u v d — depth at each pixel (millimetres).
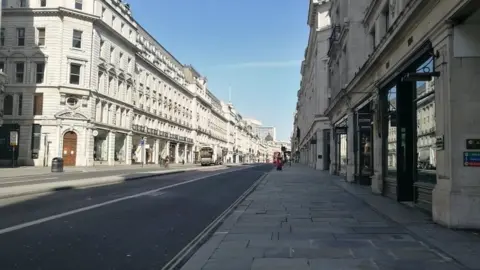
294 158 137000
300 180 27141
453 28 9094
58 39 50125
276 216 11242
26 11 50031
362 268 5965
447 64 9156
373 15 19453
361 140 22047
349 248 7277
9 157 49375
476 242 7547
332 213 11805
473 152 8891
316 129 48625
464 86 9000
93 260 6570
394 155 14891
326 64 45812
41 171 35844
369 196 16000
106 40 56500
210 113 127000
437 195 9570
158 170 42594
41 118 49312
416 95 12828
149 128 73812
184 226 9844
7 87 49969
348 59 24203
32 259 6512
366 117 21891
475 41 9008
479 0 7941
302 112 88812
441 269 5906
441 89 9438
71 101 50469
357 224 9891
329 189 20141
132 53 65750
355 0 23812
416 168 12578
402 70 13031
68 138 49969
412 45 11570
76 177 26719
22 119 49562
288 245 7551
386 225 9719
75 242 7781
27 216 10516
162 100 82938
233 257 6684
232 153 161750
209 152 76438
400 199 14000
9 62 50469
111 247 7492
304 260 6441
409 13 11023
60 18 50344
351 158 24156
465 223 8820
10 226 9117
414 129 12867
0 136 49625
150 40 77562
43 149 49031
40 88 49594
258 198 15977
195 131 106562
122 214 11414
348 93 23422
